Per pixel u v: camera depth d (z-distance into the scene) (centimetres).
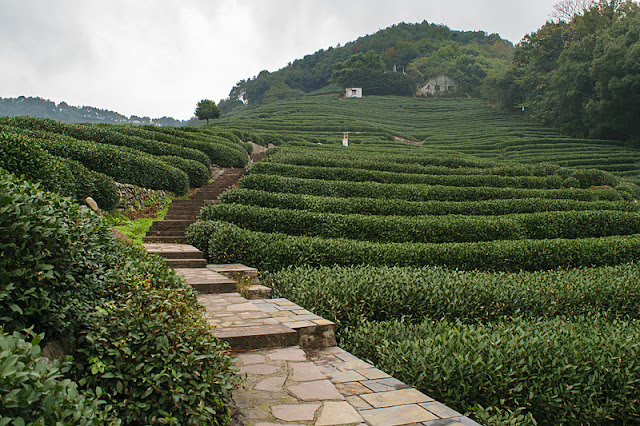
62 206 354
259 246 944
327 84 12138
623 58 3919
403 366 442
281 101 9869
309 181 1596
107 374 278
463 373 416
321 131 5478
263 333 474
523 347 453
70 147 1192
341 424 311
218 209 1164
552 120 5412
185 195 1644
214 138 2594
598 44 4372
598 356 465
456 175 2156
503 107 6862
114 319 312
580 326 599
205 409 289
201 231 1038
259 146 3881
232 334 464
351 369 442
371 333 539
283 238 995
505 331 509
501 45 12050
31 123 1477
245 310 579
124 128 1945
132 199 1303
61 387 208
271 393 361
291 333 489
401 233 1225
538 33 5947
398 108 8081
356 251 976
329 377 416
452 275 807
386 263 988
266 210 1185
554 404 420
